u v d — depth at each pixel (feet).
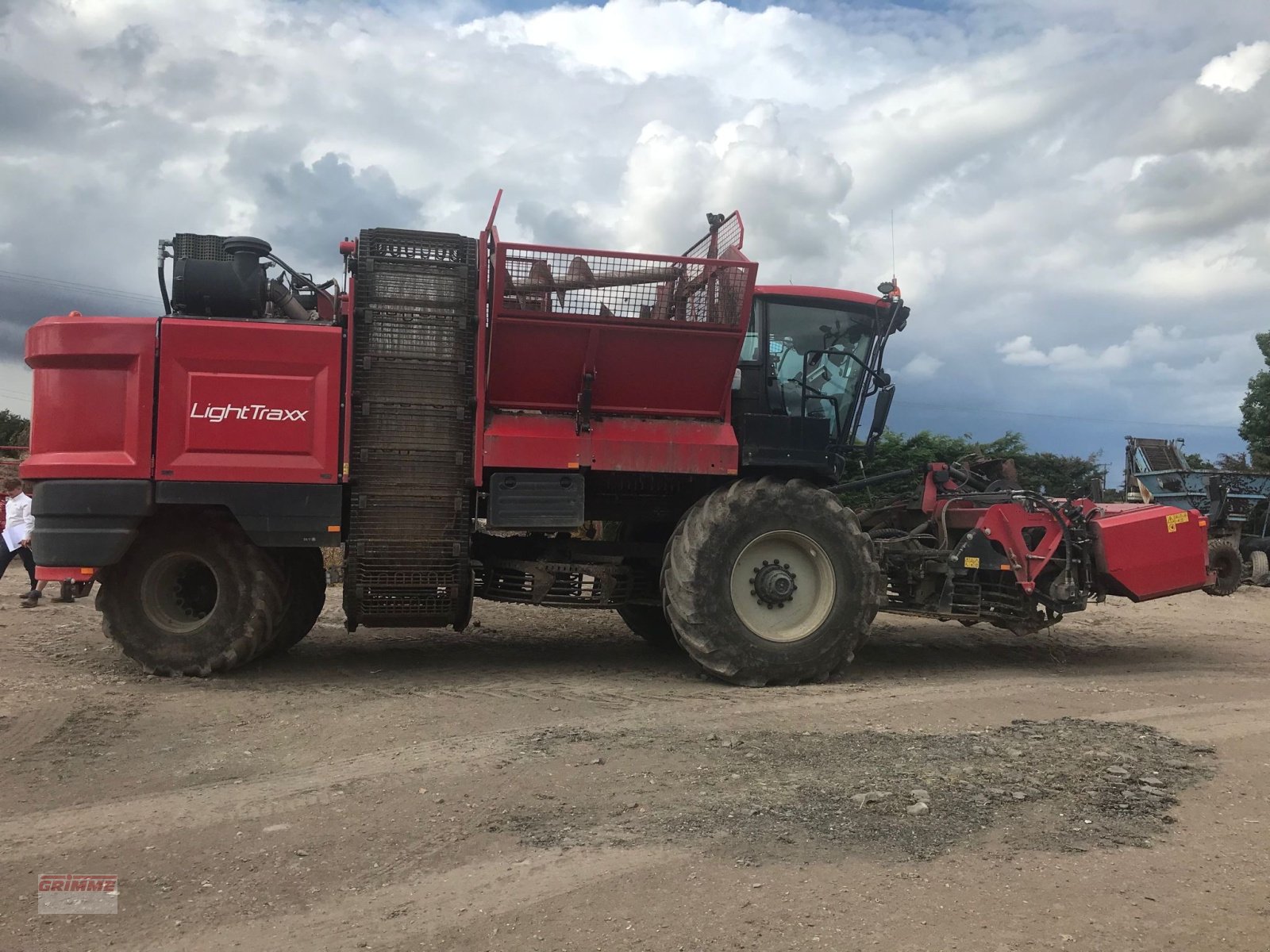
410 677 23.11
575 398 23.13
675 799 13.42
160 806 13.43
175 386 21.44
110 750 16.24
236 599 22.40
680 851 11.53
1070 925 9.62
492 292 22.02
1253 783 14.25
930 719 18.58
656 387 23.30
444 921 9.91
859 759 15.35
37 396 21.71
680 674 24.23
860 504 34.35
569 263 22.04
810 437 24.30
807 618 23.36
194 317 22.21
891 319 25.93
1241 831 12.24
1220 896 10.27
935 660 27.12
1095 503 29.45
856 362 26.09
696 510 23.18
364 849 11.82
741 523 22.70
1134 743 16.46
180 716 18.60
